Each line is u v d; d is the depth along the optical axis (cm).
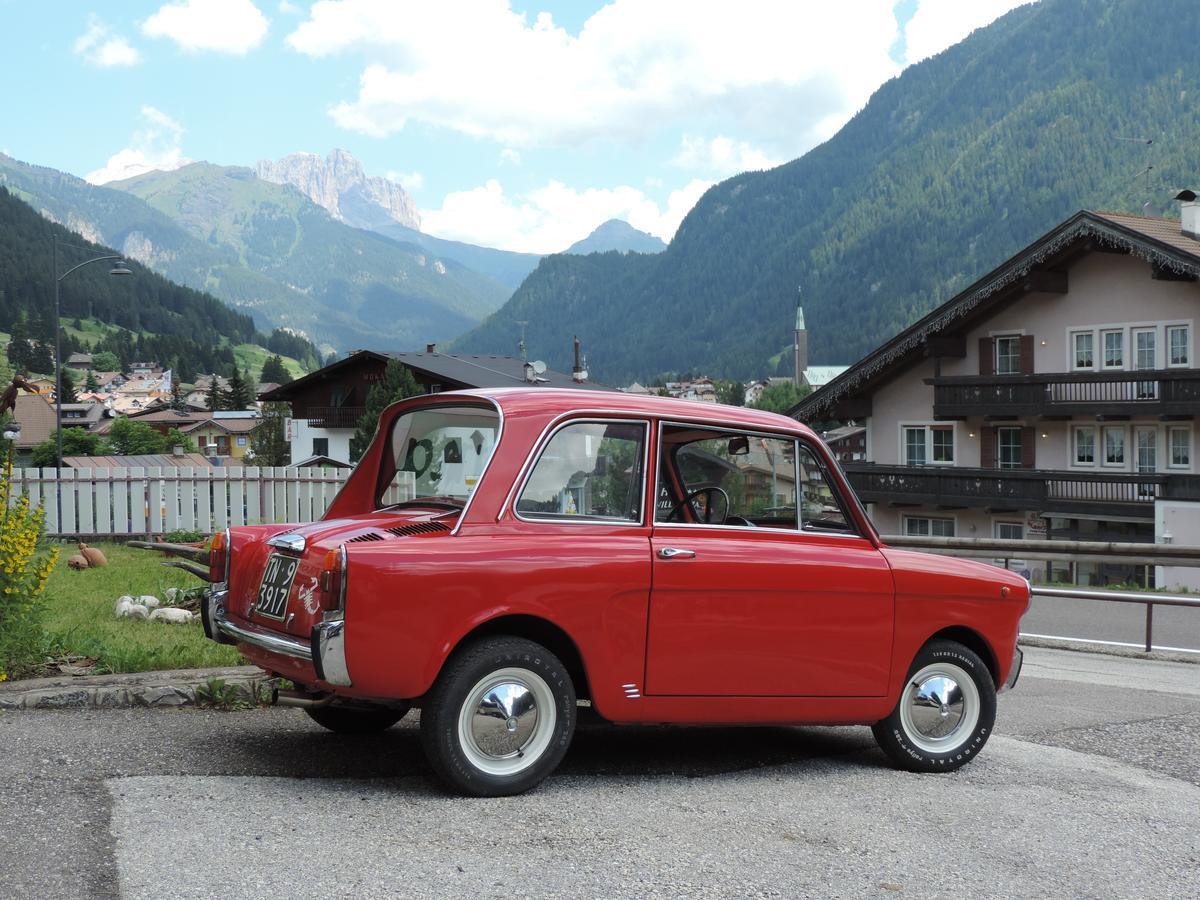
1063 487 3497
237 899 372
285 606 525
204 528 1989
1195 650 1235
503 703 509
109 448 14262
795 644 581
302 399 7769
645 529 557
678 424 576
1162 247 3166
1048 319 3600
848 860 450
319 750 584
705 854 446
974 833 497
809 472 620
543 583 517
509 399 549
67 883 378
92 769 516
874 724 622
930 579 623
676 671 551
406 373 5722
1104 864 464
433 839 444
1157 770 649
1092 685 968
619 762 604
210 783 505
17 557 709
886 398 4075
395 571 486
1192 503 3203
